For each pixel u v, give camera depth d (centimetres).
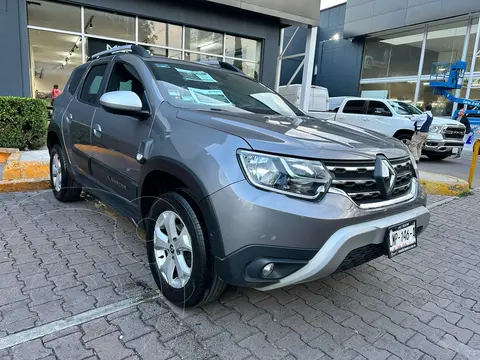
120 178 293
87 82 387
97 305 240
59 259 301
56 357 192
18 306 234
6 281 263
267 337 220
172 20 991
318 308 255
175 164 221
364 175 218
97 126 324
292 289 280
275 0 1078
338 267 213
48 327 215
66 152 400
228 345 211
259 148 198
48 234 351
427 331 235
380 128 1084
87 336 210
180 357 198
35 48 852
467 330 238
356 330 232
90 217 402
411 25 1716
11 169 523
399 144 272
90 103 358
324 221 193
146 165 248
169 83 284
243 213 190
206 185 201
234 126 221
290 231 190
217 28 1069
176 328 223
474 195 628
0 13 781
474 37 1563
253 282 196
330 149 211
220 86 319
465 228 450
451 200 588
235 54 1144
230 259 195
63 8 863
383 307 262
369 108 1145
